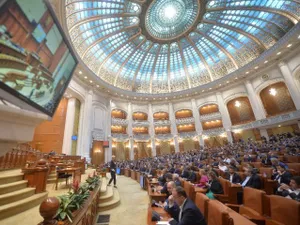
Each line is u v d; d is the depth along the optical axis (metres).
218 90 26.09
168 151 27.28
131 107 27.41
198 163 11.26
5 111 1.22
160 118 29.56
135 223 4.52
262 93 21.22
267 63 19.70
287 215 2.69
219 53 24.89
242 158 11.16
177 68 28.59
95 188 4.64
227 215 2.24
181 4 20.69
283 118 17.75
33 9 1.78
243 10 18.70
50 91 2.49
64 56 2.76
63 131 16.17
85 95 19.22
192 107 27.95
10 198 3.37
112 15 18.39
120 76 26.31
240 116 23.73
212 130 25.45
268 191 4.90
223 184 5.14
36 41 1.95
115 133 24.22
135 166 14.31
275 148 12.29
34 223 2.78
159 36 24.06
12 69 1.55
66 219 2.04
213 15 20.61
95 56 21.39
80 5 15.14
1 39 1.40
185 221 2.29
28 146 7.91
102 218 4.88
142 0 18.50
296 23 16.00
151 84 29.17
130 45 23.91
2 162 5.43
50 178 6.58
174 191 2.73
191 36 24.03
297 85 17.05
